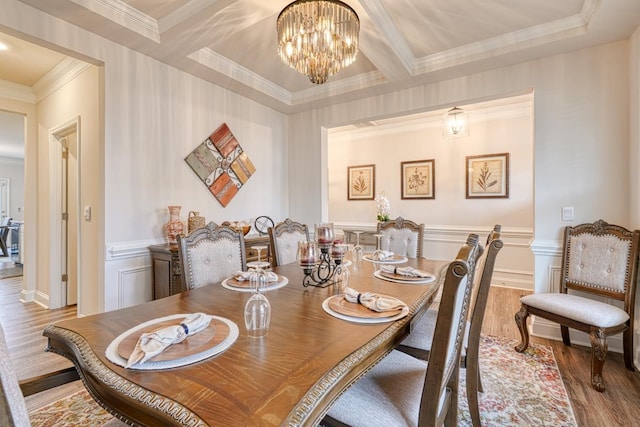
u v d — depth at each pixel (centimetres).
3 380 48
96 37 242
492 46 272
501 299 386
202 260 196
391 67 294
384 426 100
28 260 384
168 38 250
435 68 299
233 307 140
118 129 258
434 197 496
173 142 300
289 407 71
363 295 143
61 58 305
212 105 338
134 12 233
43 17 212
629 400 184
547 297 236
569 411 176
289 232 277
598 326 199
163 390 77
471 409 159
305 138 433
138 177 272
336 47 218
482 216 459
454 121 396
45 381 107
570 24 241
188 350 95
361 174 567
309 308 139
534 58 277
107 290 251
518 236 433
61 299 362
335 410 106
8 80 355
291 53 226
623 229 229
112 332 111
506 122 442
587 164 260
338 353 96
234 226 316
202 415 68
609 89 251
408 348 164
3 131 571
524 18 240
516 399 187
